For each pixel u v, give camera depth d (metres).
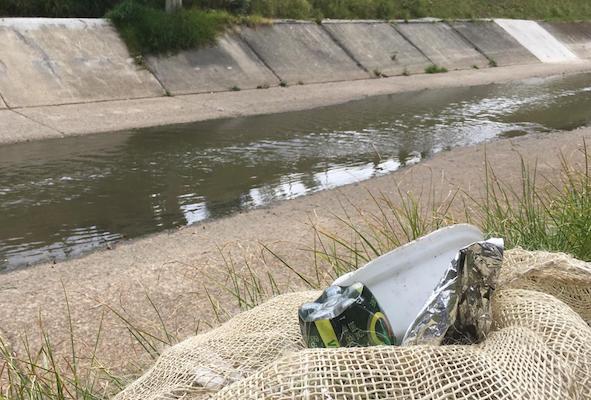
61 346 3.20
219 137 8.12
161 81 10.22
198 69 10.79
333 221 5.10
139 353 3.08
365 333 1.66
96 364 2.84
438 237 1.86
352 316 1.66
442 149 7.96
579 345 1.65
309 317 1.70
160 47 10.68
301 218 5.25
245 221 5.24
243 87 10.85
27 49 9.51
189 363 1.84
